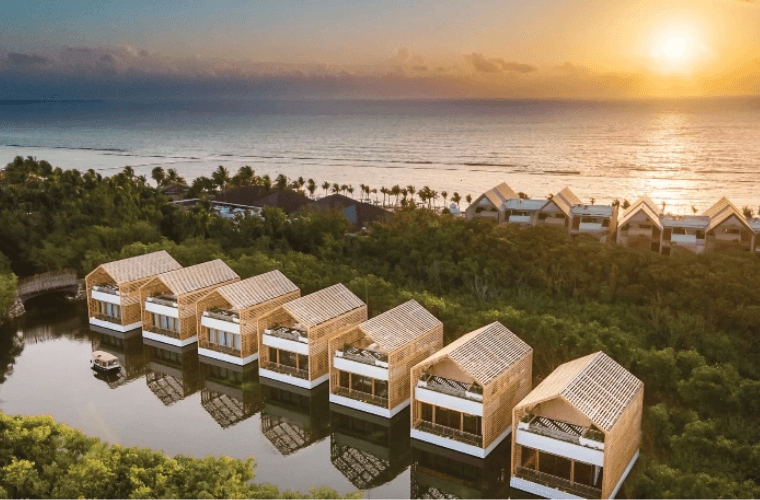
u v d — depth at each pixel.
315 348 43.06
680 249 64.06
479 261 58.09
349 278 56.44
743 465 29.38
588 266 53.78
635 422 32.62
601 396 30.69
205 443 37.94
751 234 64.69
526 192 178.25
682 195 155.88
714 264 51.44
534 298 51.62
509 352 36.84
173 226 77.06
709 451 30.36
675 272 50.66
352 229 87.25
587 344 40.53
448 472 35.75
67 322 58.28
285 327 45.41
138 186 92.06
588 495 29.91
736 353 41.06
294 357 45.06
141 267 55.44
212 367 48.78
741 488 27.02
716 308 45.94
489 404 34.12
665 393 38.19
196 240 68.00
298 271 58.44
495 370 34.69
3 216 73.81
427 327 41.84
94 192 81.62
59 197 83.50
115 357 48.22
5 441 27.66
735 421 33.22
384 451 38.62
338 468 35.84
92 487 24.98
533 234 60.78
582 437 29.39
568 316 46.84
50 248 66.88
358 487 34.06
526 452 33.47
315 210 87.88
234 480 25.53
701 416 35.00
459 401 34.50
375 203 147.12
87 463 25.61
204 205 88.75
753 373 39.47
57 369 48.62
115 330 54.50
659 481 28.22
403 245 62.72
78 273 66.75
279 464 36.00
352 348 40.72
